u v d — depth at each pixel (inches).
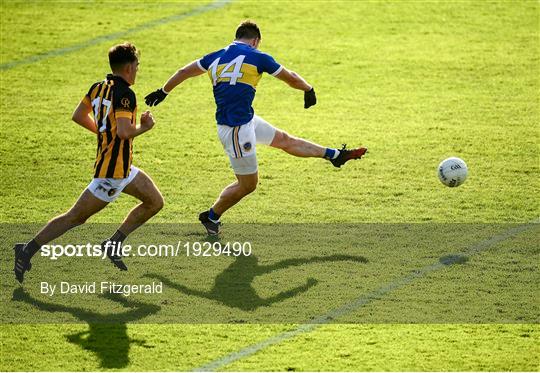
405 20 2748.5
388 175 1743.4
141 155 1836.9
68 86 2228.1
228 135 1365.7
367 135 1959.9
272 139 1459.2
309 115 2081.7
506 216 1551.4
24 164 1777.8
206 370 1072.8
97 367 1077.1
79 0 2871.6
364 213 1566.2
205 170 1769.2
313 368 1075.9
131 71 1230.3
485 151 1865.2
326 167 1786.4
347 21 2736.2
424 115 2076.8
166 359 1098.7
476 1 2908.5
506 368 1076.5
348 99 2178.9
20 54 2425.0
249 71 1354.6
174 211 1572.3
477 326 1182.9
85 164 1787.6
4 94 2164.1
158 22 2694.4
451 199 1626.5
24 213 1553.9
